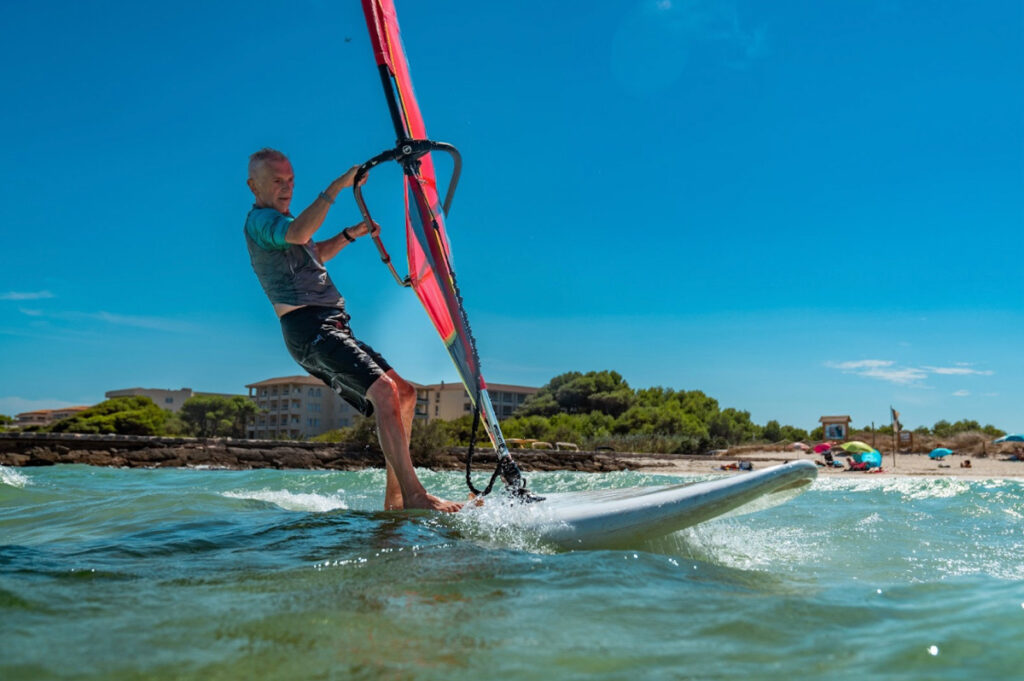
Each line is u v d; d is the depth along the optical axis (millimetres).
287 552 2514
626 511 2893
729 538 3467
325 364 3777
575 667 1331
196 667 1306
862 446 23594
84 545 2764
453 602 1810
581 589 1972
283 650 1407
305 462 26641
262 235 3729
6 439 22484
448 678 1259
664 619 1685
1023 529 4031
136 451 24266
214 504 4652
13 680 1220
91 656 1359
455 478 13133
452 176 3912
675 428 63219
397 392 3766
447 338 4004
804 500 6270
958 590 2064
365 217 3803
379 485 10406
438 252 3646
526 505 3324
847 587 2145
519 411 82750
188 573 2154
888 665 1354
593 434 63219
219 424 92188
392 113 3660
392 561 2336
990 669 1331
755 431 71562
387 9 3840
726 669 1329
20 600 1764
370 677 1261
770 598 1923
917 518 4562
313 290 3816
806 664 1364
